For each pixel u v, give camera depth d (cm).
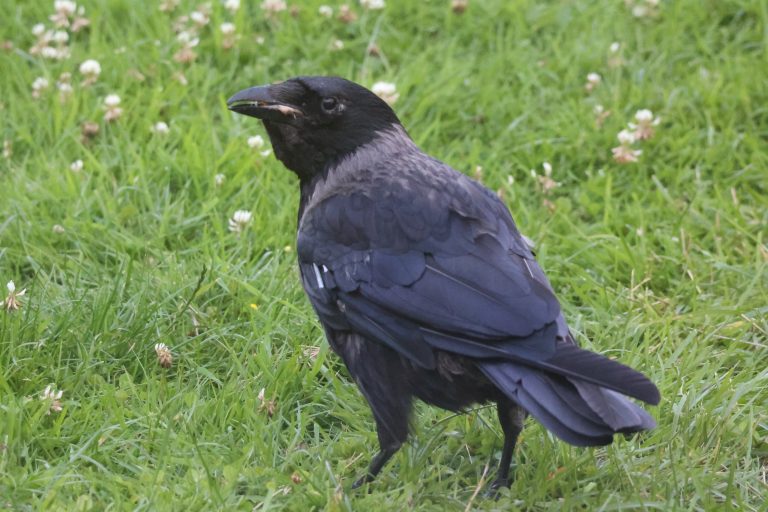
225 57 1464
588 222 1244
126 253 1138
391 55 1493
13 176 1248
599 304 1105
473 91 1414
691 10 1543
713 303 1098
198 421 921
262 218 1197
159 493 814
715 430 910
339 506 814
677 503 825
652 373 988
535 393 771
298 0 1548
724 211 1215
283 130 962
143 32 1521
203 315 1054
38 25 1451
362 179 930
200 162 1263
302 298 1091
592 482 862
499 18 1551
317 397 972
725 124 1357
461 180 919
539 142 1336
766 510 835
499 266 830
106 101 1327
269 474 859
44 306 1047
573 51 1476
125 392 945
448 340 815
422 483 870
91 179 1248
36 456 885
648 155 1311
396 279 848
